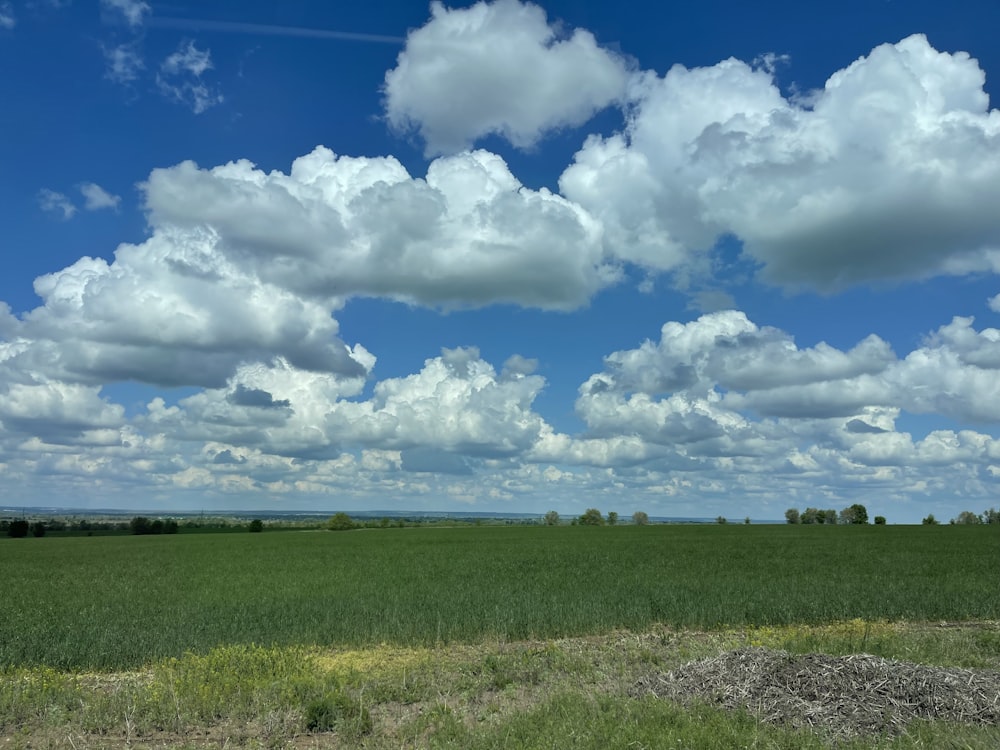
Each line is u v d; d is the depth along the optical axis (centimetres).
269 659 1465
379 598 2625
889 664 1172
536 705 1138
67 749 1028
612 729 968
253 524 13575
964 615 2206
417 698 1272
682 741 909
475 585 3036
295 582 3462
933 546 5825
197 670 1385
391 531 11650
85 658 1669
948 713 1034
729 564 4075
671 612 2122
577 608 2131
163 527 13100
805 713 1040
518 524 17312
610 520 15900
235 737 1084
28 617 2392
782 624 2066
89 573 4353
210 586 3391
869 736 969
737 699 1100
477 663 1528
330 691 1250
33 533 11869
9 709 1202
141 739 1081
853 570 3644
